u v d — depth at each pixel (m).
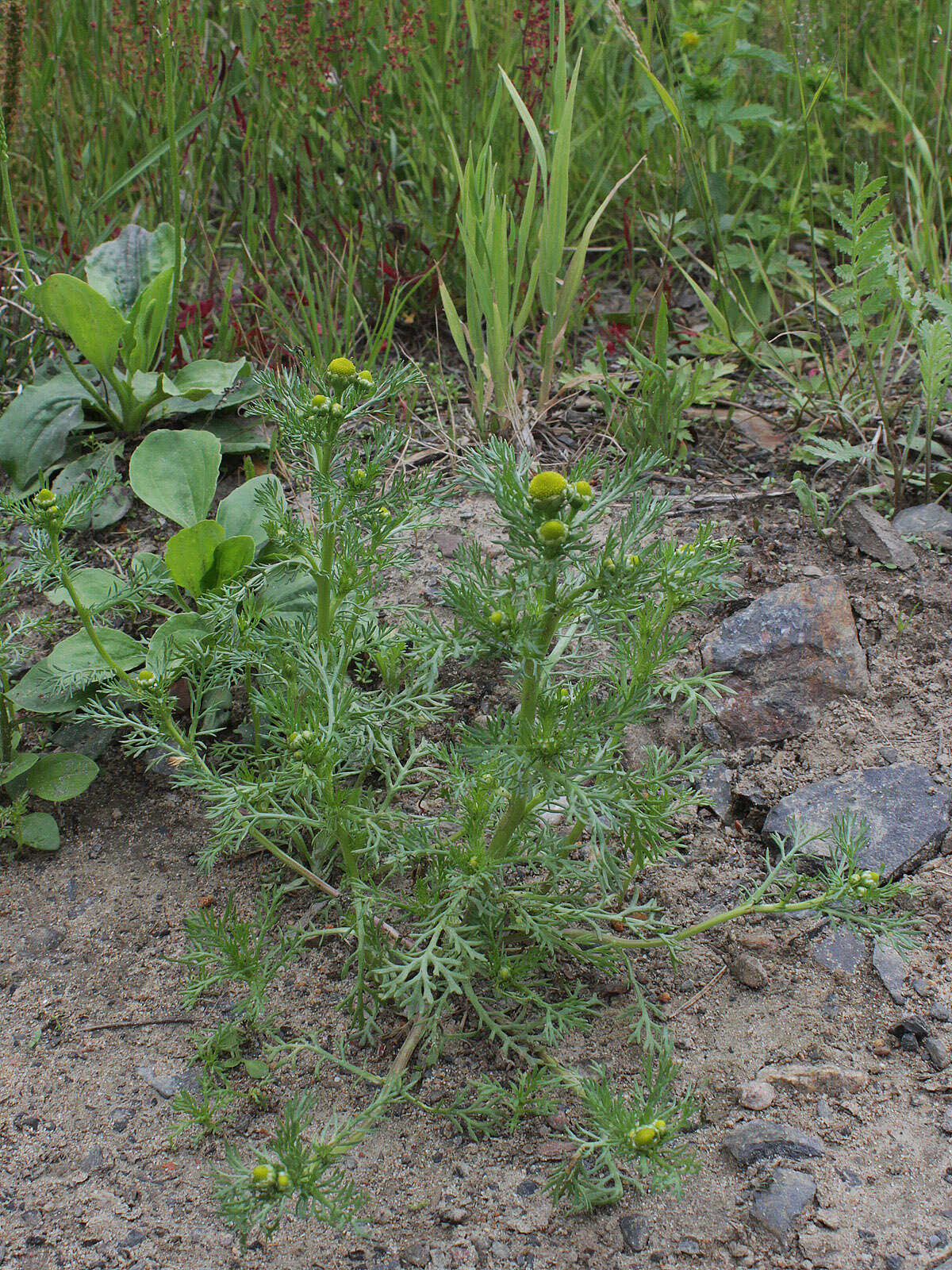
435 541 0.76
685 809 0.65
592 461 0.58
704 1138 0.59
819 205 0.94
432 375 0.86
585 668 0.67
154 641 0.68
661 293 0.86
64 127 0.97
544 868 0.65
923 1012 0.61
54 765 0.68
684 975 0.63
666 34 1.04
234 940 0.60
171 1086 0.61
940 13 0.96
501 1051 0.61
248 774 0.62
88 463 0.78
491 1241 0.57
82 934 0.65
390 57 0.91
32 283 0.77
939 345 0.74
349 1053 0.61
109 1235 0.57
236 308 0.87
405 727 0.66
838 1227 0.57
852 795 0.67
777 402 0.84
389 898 0.60
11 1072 0.61
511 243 0.88
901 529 0.76
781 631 0.71
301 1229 0.58
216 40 1.00
